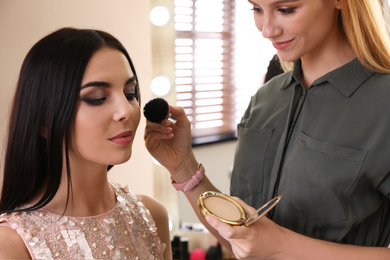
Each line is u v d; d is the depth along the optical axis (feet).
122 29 6.19
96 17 6.10
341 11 3.10
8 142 2.96
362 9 3.07
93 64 2.78
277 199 2.67
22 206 2.98
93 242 3.04
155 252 3.41
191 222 6.51
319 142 3.24
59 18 5.96
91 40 2.82
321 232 3.31
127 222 3.29
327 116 3.28
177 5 6.15
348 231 3.20
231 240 2.77
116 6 6.14
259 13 3.15
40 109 2.82
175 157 3.65
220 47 6.27
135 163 6.52
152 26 6.19
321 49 3.32
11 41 5.75
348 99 3.22
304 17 2.92
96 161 2.90
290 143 3.47
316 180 3.22
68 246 2.93
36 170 2.93
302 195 3.29
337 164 3.15
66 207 2.94
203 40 6.26
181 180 3.70
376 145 3.07
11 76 5.79
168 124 3.44
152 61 6.28
